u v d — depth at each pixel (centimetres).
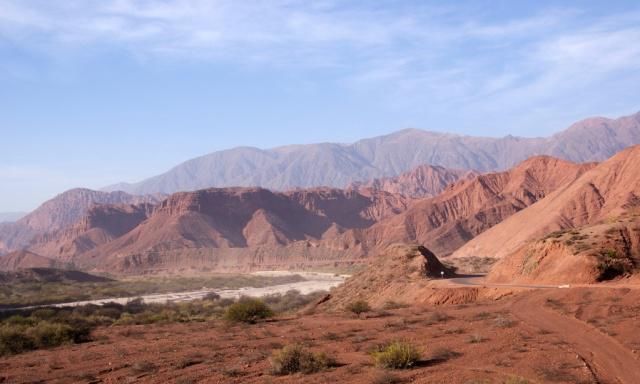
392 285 7019
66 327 4788
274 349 3556
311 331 4319
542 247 5641
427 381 2388
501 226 16800
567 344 2923
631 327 3169
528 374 2383
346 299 7494
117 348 4106
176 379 2816
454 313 4591
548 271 5362
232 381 2678
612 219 6138
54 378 3103
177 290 19150
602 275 4909
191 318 7456
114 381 2903
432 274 7312
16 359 3928
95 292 17988
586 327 3322
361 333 3950
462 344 3144
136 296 17288
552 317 3784
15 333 4544
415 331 3825
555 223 14812
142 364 3153
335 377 2589
